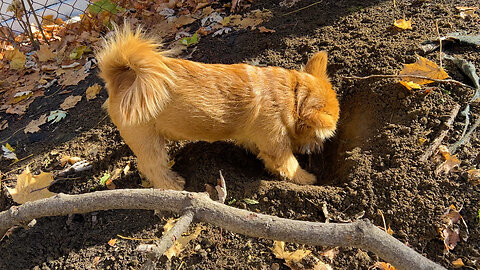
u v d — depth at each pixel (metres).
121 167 1.24
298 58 1.40
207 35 1.60
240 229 0.89
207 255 1.03
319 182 1.23
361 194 1.07
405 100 1.18
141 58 1.01
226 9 1.71
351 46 1.37
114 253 1.05
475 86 1.15
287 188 1.10
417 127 1.13
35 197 1.17
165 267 1.02
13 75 1.64
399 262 0.83
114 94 1.09
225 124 1.12
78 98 1.48
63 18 1.95
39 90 1.57
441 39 1.26
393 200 1.04
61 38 1.76
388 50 1.30
